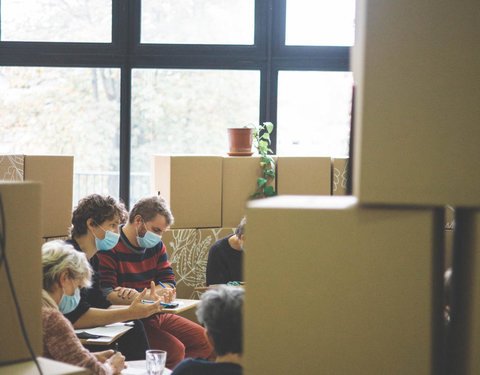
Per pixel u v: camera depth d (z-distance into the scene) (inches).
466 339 39.1
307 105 180.7
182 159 156.3
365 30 38.5
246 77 180.2
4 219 47.4
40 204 49.8
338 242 39.3
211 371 61.2
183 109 181.3
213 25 178.7
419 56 38.2
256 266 40.1
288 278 39.8
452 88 38.0
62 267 80.2
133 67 178.9
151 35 179.0
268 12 177.2
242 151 166.1
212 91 180.9
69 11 177.5
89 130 181.2
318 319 39.6
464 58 37.9
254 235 40.1
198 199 158.7
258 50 178.4
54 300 81.5
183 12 178.2
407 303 39.1
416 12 38.2
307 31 178.7
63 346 77.1
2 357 47.8
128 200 182.5
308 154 179.6
